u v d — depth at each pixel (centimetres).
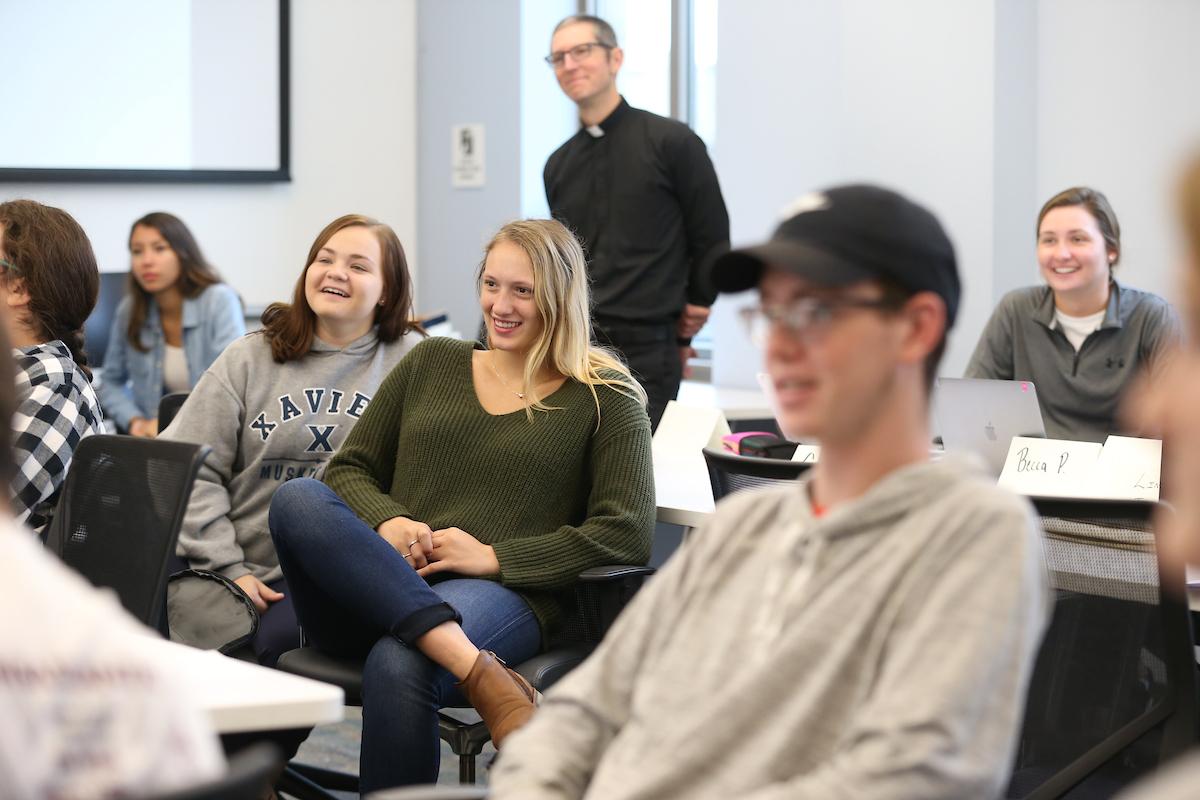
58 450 198
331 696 119
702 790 95
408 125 599
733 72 466
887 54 404
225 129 567
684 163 363
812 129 435
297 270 588
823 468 101
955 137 386
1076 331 296
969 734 84
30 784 62
